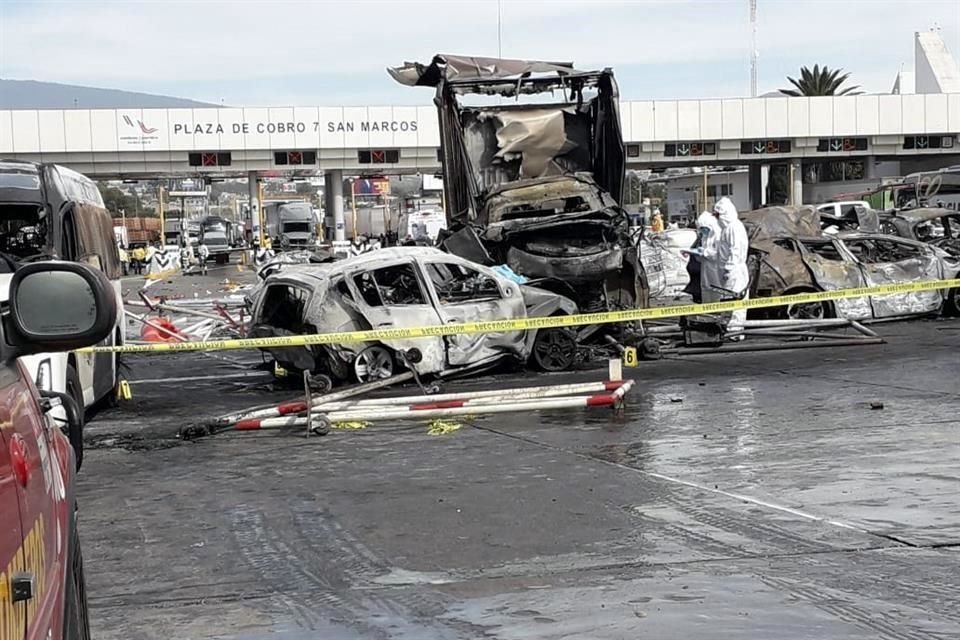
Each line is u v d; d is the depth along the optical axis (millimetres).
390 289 13211
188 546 6520
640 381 13062
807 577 5551
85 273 2871
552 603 5305
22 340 2852
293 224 60062
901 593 5277
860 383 12203
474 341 13188
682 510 6941
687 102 46250
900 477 7609
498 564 5957
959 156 50938
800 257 17875
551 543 6312
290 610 5344
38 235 10312
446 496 7539
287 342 11305
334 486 7984
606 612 5148
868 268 18219
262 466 8828
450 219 16641
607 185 16984
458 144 16719
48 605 2723
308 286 12500
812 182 61562
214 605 5445
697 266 16297
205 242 60406
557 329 14047
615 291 15188
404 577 5793
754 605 5172
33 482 2732
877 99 47062
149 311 20578
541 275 14633
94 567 6141
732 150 47531
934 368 13195
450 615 5191
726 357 15125
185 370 16266
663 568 5781
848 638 4734
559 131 17125
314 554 6273
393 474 8336
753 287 17656
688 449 8852
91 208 11703
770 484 7543
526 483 7848
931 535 6211
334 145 45000
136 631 5102
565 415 10805
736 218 15727
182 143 44125
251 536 6699
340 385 12711
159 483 8289
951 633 4766
